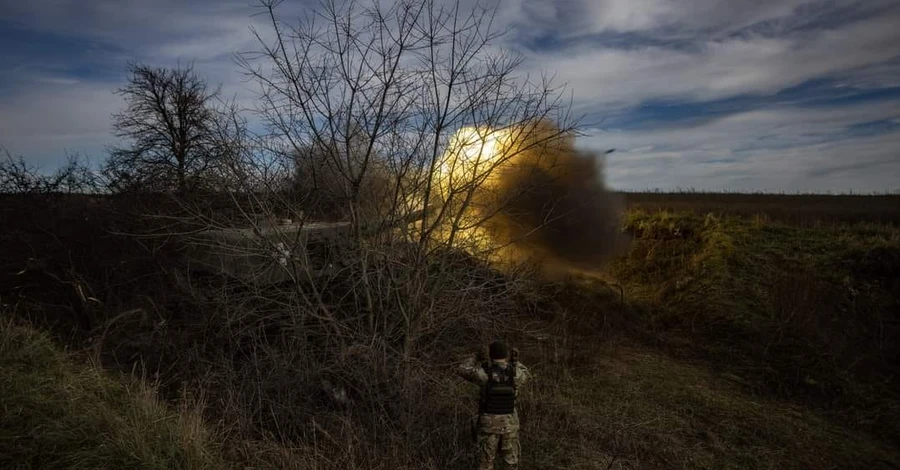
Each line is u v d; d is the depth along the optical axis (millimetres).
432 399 6121
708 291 11664
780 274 11844
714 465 6254
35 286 9367
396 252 6566
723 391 8453
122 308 8375
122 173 9133
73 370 6086
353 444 5434
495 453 5164
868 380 9125
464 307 6691
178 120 10836
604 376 8203
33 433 4555
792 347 9727
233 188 6645
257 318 7020
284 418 5887
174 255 8617
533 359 8281
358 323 6539
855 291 11258
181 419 5039
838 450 7043
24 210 9297
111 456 4391
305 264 6539
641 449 6316
